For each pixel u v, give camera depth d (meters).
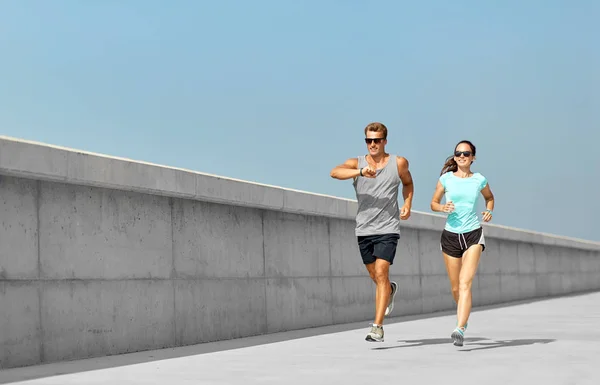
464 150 9.37
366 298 14.91
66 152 8.45
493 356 8.25
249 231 11.88
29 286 8.23
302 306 13.04
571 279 25.50
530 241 22.61
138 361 8.38
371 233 9.30
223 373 7.18
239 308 11.53
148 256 9.91
